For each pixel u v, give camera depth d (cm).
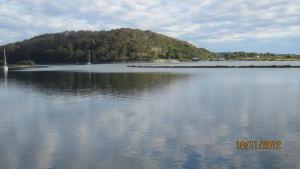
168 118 2570
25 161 1673
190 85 5172
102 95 4000
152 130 2208
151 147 1847
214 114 2700
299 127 2222
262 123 2356
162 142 1934
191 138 2005
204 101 3406
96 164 1614
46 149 1853
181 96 3816
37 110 3052
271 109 2894
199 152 1752
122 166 1583
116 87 4969
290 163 1577
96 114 2786
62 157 1720
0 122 2556
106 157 1705
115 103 3350
